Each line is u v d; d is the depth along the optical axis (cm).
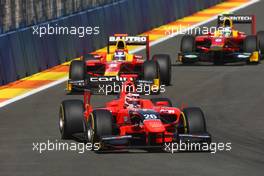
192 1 11706
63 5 8656
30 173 3897
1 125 5253
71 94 6444
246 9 11994
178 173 3834
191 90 6444
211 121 5228
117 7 9525
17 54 7350
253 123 5153
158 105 4594
